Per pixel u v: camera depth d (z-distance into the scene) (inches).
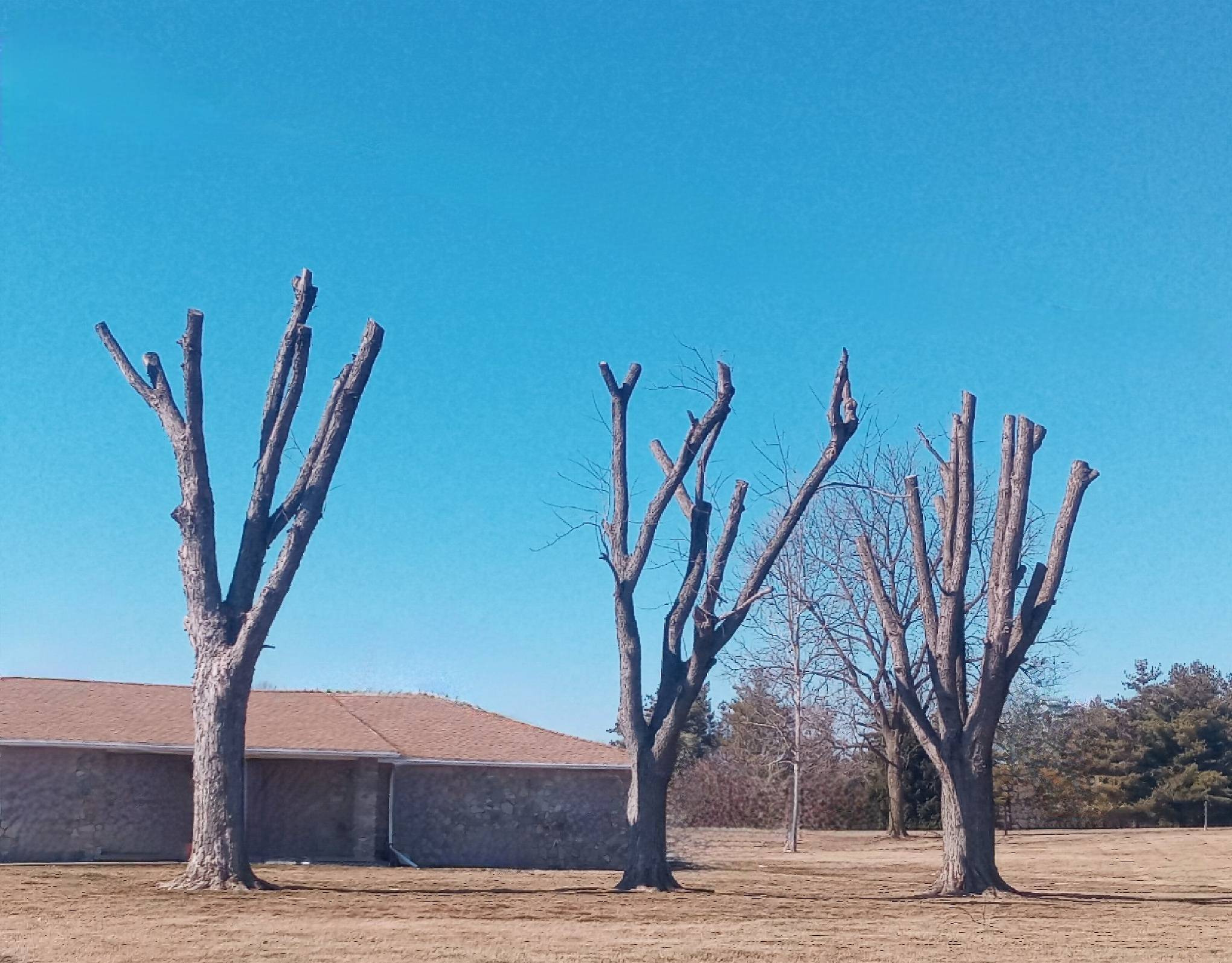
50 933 620.4
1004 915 808.9
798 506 980.6
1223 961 597.0
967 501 978.7
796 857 1649.9
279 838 1254.9
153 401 913.5
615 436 981.2
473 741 1364.4
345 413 911.0
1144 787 2780.5
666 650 964.0
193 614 890.7
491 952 578.2
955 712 957.2
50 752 1172.5
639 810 946.1
